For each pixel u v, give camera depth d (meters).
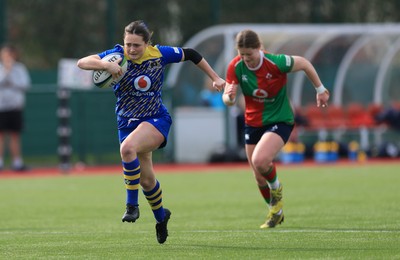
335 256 24.17
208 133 74.25
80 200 44.66
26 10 95.31
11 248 27.36
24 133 75.75
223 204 41.38
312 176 56.97
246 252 25.31
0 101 64.19
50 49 95.50
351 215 34.94
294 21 93.31
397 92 83.00
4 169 70.50
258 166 30.73
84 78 71.50
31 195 47.66
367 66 81.06
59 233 31.22
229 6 91.69
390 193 44.75
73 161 73.12
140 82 26.53
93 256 25.17
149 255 25.11
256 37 30.66
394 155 74.44
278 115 31.66
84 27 94.56
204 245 27.03
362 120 76.25
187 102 74.94
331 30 75.94
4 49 63.75
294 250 25.48
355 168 63.75
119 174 63.53
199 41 74.38
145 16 90.62
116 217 36.84
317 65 79.62
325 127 75.75
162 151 73.62
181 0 91.12
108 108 73.56
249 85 31.42
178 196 45.75
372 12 98.38
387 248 25.47
